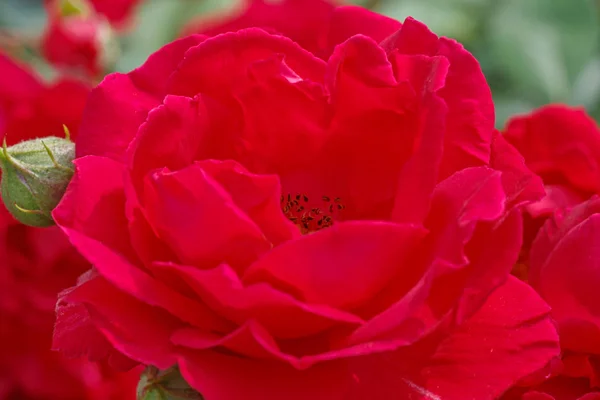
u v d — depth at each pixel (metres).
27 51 0.52
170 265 0.31
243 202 0.32
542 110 0.37
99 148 0.34
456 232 0.31
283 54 0.33
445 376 0.32
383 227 0.31
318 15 0.36
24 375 0.42
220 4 0.50
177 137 0.33
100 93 0.34
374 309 0.32
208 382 0.31
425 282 0.31
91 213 0.32
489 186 0.32
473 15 0.50
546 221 0.35
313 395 0.32
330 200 0.35
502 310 0.33
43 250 0.40
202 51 0.33
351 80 0.33
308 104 0.34
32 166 0.35
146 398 0.32
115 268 0.31
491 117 0.33
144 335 0.32
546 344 0.33
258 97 0.33
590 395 0.33
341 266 0.31
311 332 0.32
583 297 0.34
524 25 0.50
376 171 0.34
